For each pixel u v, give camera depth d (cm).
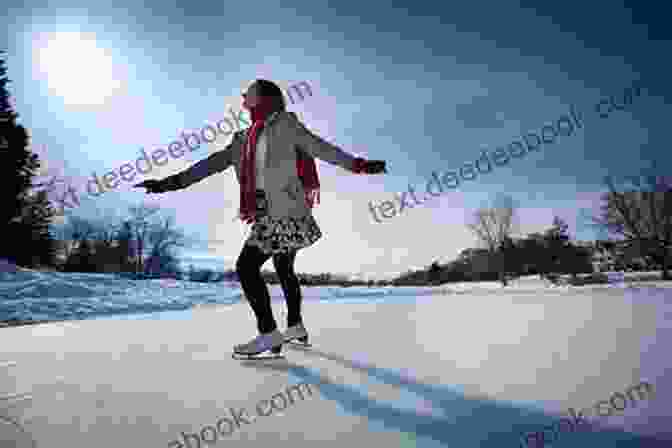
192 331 409
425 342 292
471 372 204
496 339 293
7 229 2092
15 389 194
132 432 142
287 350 276
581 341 273
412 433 134
